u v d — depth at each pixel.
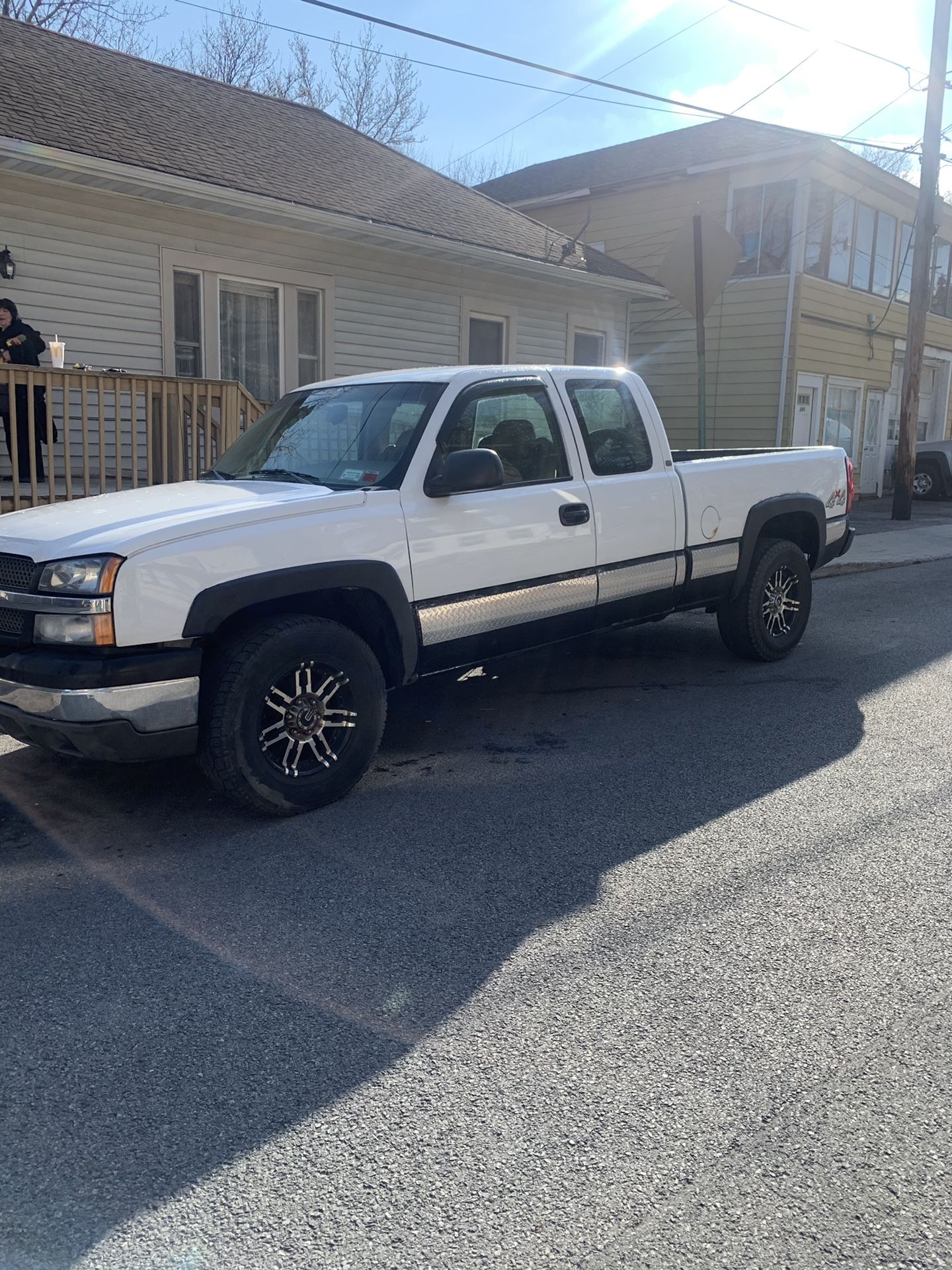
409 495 4.47
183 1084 2.49
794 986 2.90
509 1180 2.15
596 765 4.83
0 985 2.95
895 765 4.81
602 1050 2.61
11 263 9.22
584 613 5.32
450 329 13.30
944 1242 1.98
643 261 19.34
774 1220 2.04
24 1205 2.10
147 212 10.17
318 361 11.98
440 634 4.62
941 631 7.91
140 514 4.02
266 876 3.66
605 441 5.45
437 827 4.10
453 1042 2.65
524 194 21.23
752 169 17.55
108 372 7.72
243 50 29.25
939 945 3.13
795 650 7.25
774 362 17.66
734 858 3.77
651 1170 2.17
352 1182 2.15
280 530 4.03
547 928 3.25
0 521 4.36
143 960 3.09
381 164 13.94
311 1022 2.75
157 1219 2.05
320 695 4.24
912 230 20.91
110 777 4.75
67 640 3.71
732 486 6.09
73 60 12.08
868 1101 2.40
